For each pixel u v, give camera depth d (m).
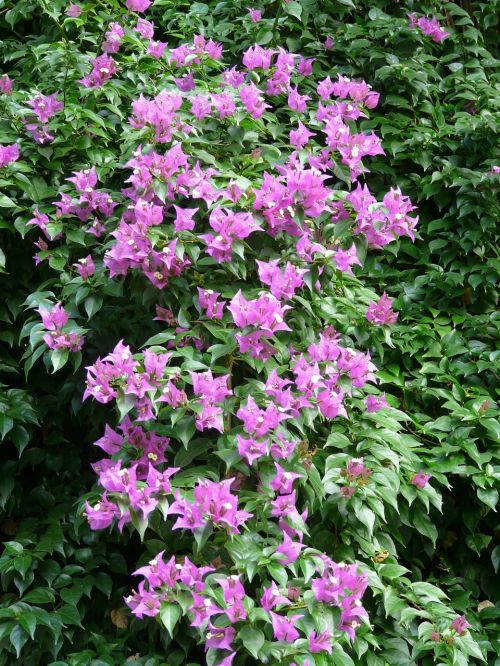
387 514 1.02
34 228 1.06
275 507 0.84
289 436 0.87
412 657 0.92
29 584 0.94
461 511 1.10
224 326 0.91
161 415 0.87
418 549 1.09
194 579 0.79
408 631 0.97
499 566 1.11
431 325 1.23
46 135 1.07
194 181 0.93
